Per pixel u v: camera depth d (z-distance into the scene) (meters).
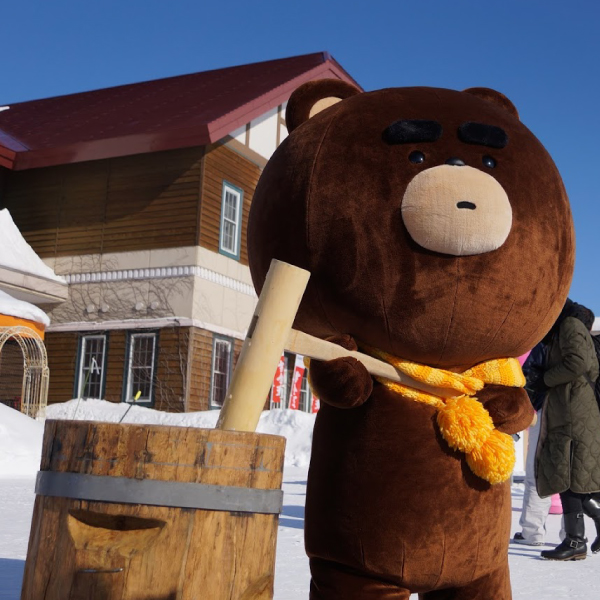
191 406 17.39
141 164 18.61
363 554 2.61
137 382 17.88
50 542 1.96
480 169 2.73
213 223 18.30
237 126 18.23
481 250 2.63
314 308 2.79
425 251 2.64
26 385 17.25
